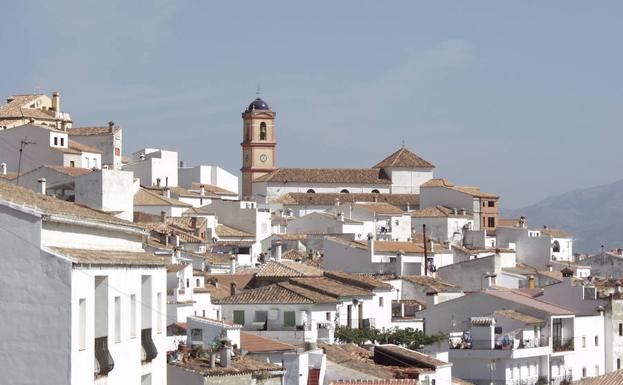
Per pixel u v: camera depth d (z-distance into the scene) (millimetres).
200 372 149625
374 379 173000
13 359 103938
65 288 103875
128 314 121500
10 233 104312
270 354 178625
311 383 170375
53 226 109188
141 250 136375
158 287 133250
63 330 103812
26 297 104062
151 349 129750
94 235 120812
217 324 175000
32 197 118562
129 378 122125
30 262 104125
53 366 103750
